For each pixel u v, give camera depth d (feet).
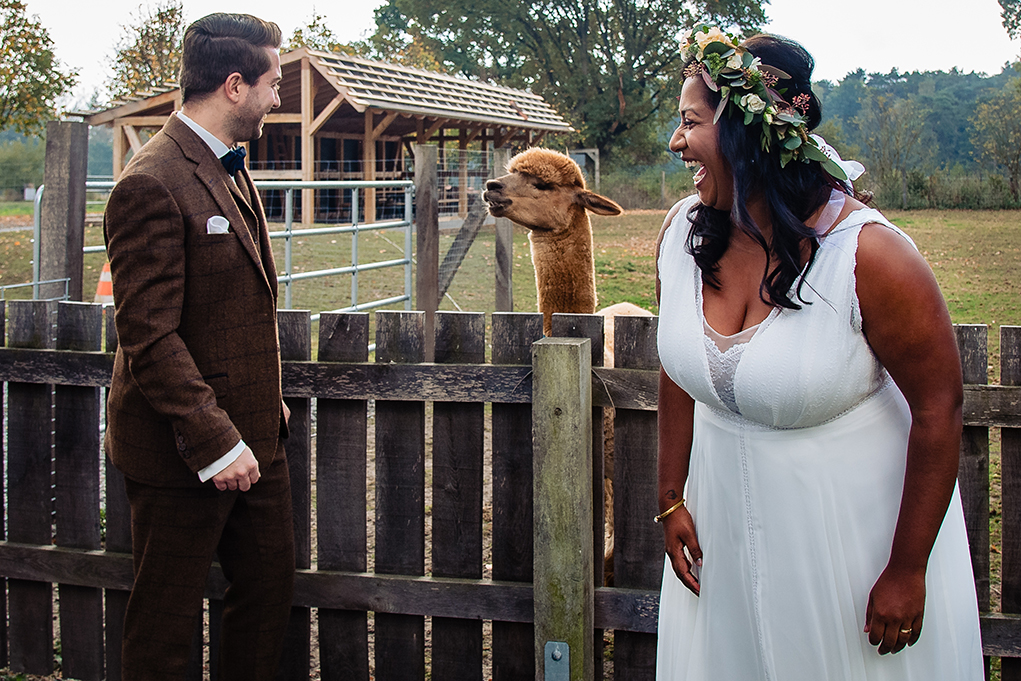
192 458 7.31
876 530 5.86
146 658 7.94
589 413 8.63
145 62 82.07
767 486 5.98
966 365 8.12
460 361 9.09
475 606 9.13
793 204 5.65
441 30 153.69
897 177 80.12
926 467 5.52
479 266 44.42
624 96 135.13
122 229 7.20
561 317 8.93
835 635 5.86
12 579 10.26
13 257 49.42
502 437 9.08
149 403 7.64
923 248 48.67
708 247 6.00
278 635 8.58
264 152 65.87
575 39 139.44
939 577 5.96
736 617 6.25
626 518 9.02
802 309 5.62
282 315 9.44
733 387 5.87
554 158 14.67
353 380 9.17
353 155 70.59
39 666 10.27
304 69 58.49
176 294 7.32
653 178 105.60
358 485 9.43
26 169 112.47
